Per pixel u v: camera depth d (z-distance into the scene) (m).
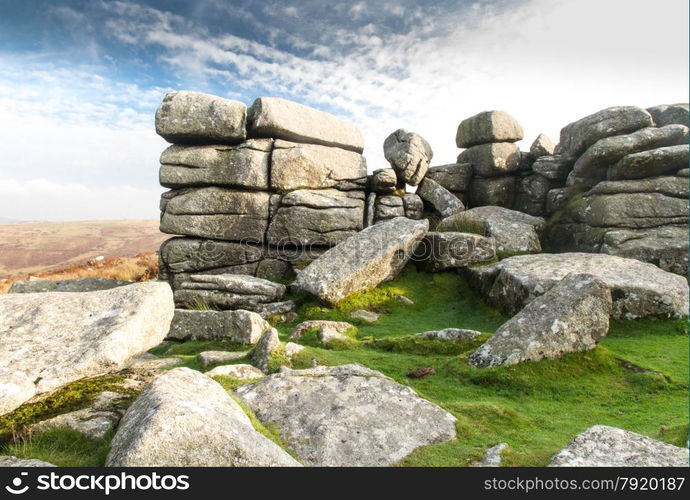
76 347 7.12
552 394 8.80
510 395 8.81
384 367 10.17
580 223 20.31
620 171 19.36
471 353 10.29
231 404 6.49
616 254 17.56
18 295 8.56
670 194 18.61
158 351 13.30
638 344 11.33
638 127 20.33
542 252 20.92
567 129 23.48
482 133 24.55
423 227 18.61
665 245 17.17
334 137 23.11
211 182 20.97
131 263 34.25
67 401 6.73
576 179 21.97
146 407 5.53
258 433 5.64
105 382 7.47
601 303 10.15
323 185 22.20
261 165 21.14
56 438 5.86
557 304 10.30
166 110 20.88
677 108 20.83
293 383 7.89
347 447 6.26
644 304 12.88
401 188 23.94
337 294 16.23
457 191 24.81
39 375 6.55
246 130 21.86
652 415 7.72
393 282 18.34
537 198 23.83
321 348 11.70
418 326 14.75
